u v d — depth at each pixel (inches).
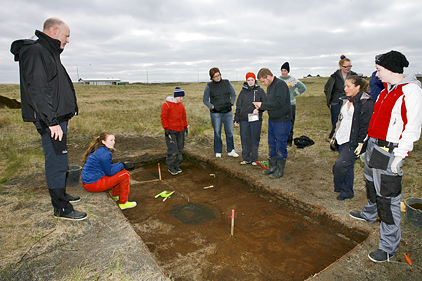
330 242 119.8
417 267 95.4
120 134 341.4
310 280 90.6
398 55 89.4
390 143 94.2
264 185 173.0
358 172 188.7
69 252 100.6
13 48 104.4
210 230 129.2
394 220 96.7
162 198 165.8
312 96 1154.7
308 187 168.2
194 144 286.4
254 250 113.8
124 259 97.7
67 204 123.3
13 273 88.0
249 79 196.4
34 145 266.7
